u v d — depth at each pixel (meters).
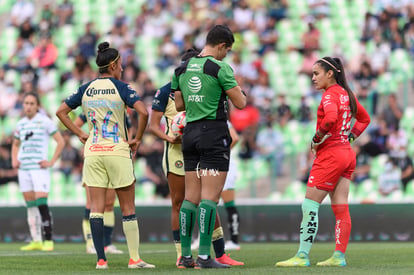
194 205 18.84
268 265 20.41
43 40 62.59
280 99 52.41
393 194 47.81
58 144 33.88
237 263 20.55
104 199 19.73
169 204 41.91
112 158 19.30
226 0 61.25
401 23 56.75
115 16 62.97
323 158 19.25
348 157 19.33
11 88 60.53
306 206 19.41
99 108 19.39
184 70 18.50
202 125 18.12
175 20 61.75
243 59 56.84
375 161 48.34
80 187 51.66
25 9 65.00
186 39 60.50
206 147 18.03
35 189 33.25
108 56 19.52
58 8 64.19
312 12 59.41
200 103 18.14
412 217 39.50
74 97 19.77
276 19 59.47
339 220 19.77
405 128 49.72
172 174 21.16
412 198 47.56
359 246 34.44
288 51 57.44
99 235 19.59
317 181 19.28
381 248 32.06
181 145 19.91
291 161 48.25
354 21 58.59
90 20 63.38
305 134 50.84
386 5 58.06
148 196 49.75
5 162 53.03
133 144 19.80
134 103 19.27
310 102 53.44
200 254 18.45
